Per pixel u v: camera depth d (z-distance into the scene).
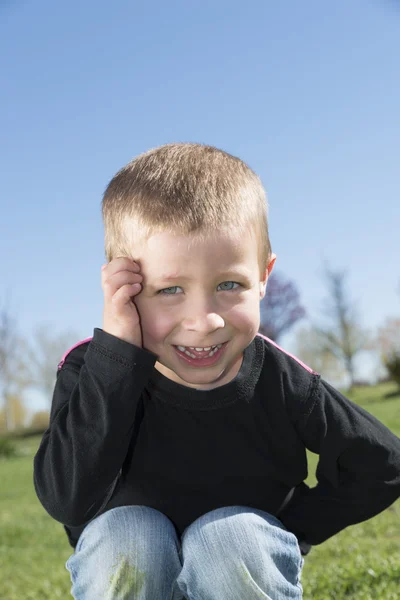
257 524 1.92
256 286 1.92
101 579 1.88
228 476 2.09
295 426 2.12
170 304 1.85
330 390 2.20
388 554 4.04
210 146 2.18
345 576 3.46
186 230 1.80
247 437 2.07
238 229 1.85
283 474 2.15
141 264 1.88
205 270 1.80
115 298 1.86
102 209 2.08
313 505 2.23
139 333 1.90
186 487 2.10
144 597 1.87
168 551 1.90
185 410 2.02
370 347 41.66
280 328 43.94
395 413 18.28
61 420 1.96
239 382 2.02
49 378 41.94
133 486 2.12
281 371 2.11
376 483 2.17
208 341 1.84
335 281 41.97
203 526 1.91
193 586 1.90
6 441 26.17
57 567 5.21
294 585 2.01
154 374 2.02
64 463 1.88
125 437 1.88
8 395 42.06
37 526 8.05
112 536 1.89
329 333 41.50
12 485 14.70
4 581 5.05
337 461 2.16
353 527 5.05
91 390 1.88
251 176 2.07
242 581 1.85
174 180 1.91
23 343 42.00
